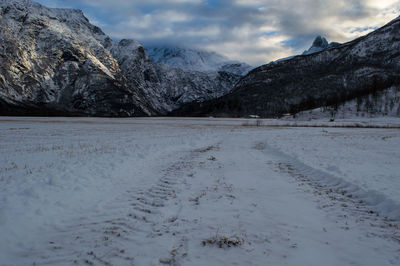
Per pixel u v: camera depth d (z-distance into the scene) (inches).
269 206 284.8
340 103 4471.0
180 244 200.1
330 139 1109.7
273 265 171.8
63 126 2148.1
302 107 5442.9
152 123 3176.7
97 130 1696.6
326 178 407.8
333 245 199.3
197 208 277.7
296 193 335.9
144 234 217.9
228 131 1780.3
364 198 310.0
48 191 312.2
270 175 442.6
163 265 172.7
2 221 225.5
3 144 836.0
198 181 395.9
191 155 665.6
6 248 192.1
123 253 188.2
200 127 2353.6
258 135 1407.5
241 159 616.4
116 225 235.6
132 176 419.8
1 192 301.3
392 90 4347.9
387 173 415.8
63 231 224.2
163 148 751.7
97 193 326.3
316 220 247.3
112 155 588.7
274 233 218.4
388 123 2925.7
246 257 181.2
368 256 183.5
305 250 191.2
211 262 175.3
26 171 413.1
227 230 222.7
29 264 175.5
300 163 531.8
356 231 223.8
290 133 1566.2
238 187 362.9
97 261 178.1
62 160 514.6
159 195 324.2
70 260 179.8
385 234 217.9
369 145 861.8
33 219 239.6
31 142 907.4
